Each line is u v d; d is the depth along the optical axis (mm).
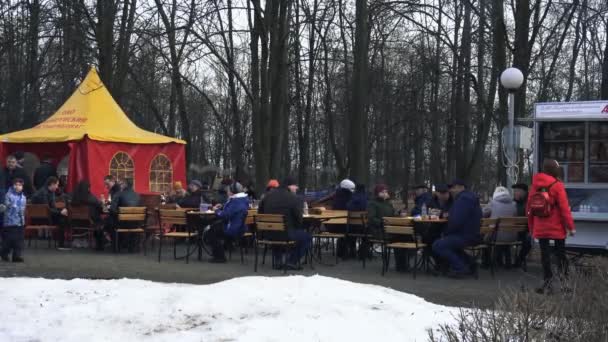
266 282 8945
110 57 23250
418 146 37688
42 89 28531
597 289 5785
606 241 11797
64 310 8078
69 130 18328
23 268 12031
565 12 19281
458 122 24797
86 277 11078
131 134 19141
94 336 7234
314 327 7133
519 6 17578
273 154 20781
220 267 12703
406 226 11688
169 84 30219
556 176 10109
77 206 15062
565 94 28406
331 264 13609
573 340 4930
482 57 21797
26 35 22406
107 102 19859
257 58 21188
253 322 7344
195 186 16391
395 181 42219
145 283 9914
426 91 28750
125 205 14773
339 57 25516
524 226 12141
